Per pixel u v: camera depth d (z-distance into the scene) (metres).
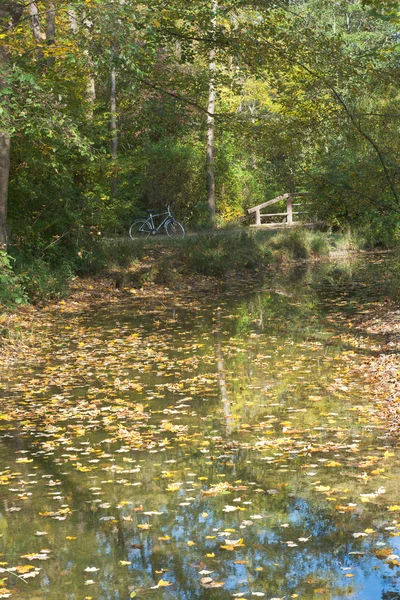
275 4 14.23
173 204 28.36
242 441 6.49
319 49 13.28
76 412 7.61
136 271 19.31
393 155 13.19
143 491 5.40
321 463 5.82
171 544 4.51
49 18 17.94
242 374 9.14
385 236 24.73
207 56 16.36
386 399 7.60
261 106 35.50
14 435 6.92
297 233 24.09
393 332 11.20
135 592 3.95
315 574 4.08
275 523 4.74
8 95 12.17
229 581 4.04
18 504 5.22
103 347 11.21
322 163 16.16
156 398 8.12
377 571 4.10
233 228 27.67
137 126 27.73
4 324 12.16
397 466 5.68
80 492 5.41
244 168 34.66
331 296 15.92
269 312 14.24
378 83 13.07
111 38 11.63
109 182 20.23
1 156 13.65
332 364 9.47
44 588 4.03
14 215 16.47
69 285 17.41
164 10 12.76
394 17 9.35
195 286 18.67
